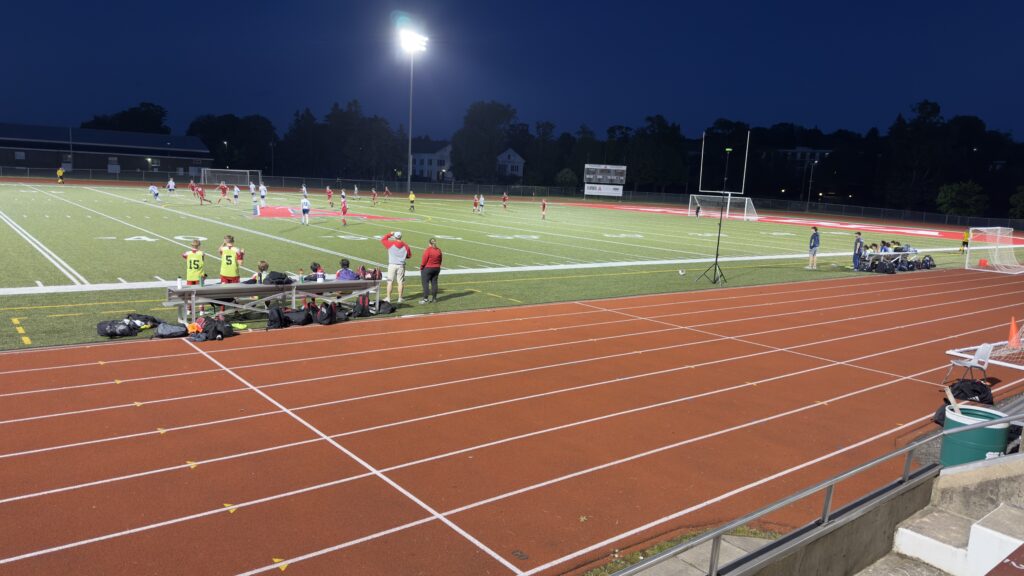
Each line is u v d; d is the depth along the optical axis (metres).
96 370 10.43
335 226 35.47
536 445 8.39
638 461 8.06
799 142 135.25
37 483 6.87
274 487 7.02
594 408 9.80
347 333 13.54
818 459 8.37
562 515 6.73
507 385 10.66
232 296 13.62
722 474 7.82
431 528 6.38
